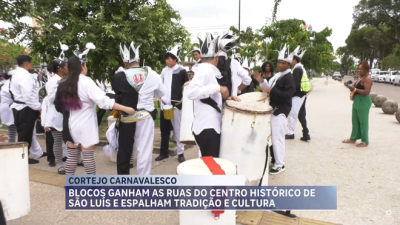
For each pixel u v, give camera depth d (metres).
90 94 3.91
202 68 3.45
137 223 3.51
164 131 5.89
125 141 4.20
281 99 4.65
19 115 5.30
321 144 6.95
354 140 6.97
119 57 8.12
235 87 4.21
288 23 14.07
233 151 3.47
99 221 3.55
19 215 3.25
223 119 3.53
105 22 7.51
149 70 4.31
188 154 6.37
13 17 8.18
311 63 18.03
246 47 13.59
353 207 3.85
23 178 3.27
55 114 4.96
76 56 4.07
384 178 4.80
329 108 13.59
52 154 5.60
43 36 7.56
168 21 8.88
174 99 5.66
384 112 11.61
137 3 8.30
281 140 4.91
